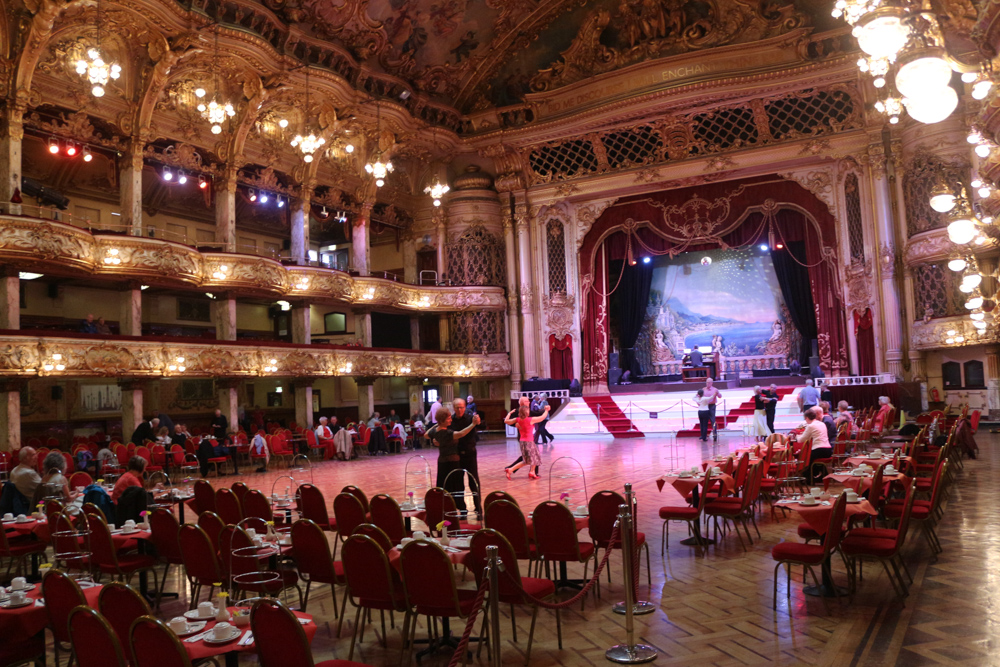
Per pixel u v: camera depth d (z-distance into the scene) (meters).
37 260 16.66
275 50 20.81
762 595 6.35
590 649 5.28
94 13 17.66
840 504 5.93
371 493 12.88
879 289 23.53
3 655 4.55
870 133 23.61
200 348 19.84
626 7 25.48
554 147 28.02
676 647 5.20
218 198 22.64
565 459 17.58
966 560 7.09
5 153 17.20
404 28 24.69
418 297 28.08
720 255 29.84
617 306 31.61
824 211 25.27
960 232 7.36
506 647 5.41
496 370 28.41
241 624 4.12
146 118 19.91
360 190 27.25
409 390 28.20
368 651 5.48
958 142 21.70
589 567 7.59
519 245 28.86
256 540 5.76
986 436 18.91
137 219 19.91
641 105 24.97
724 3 24.30
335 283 24.58
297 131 24.31
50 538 7.66
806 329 27.17
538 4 26.42
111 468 14.25
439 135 27.73
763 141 25.31
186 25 18.62
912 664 4.65
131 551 7.30
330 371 23.47
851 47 22.89
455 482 9.05
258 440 18.03
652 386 27.30
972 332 20.95
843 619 5.61
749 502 8.15
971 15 9.21
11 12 16.84
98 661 3.68
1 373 15.48
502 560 5.14
